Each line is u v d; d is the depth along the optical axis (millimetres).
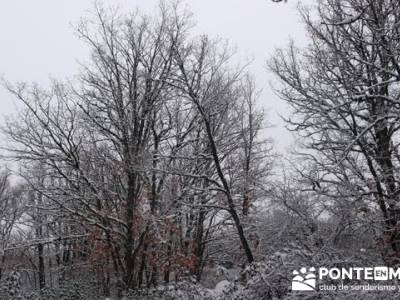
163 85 17062
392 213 12039
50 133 17094
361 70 13156
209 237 20953
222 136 17984
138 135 17094
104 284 18734
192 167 17844
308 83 13898
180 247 18719
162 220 16562
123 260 17844
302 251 10727
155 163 17016
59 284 19453
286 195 13898
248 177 17094
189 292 13359
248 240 16391
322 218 14070
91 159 17844
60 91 17734
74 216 17469
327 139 13219
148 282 18078
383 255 11469
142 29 17578
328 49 14070
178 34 18078
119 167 17172
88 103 17547
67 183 18219
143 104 17109
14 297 14836
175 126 18516
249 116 20562
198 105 14930
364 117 12781
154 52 17391
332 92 13500
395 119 11062
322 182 13102
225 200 16562
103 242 16875
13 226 26344
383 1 11680
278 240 14109
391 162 12578
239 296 10867
